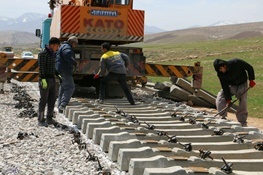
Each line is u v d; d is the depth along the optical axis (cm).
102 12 1373
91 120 839
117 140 688
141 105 1173
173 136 693
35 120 967
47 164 596
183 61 4350
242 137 756
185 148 636
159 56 5684
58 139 767
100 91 1180
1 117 980
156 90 1655
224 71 961
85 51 1337
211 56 4853
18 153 653
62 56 1018
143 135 720
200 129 827
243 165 600
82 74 1358
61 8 1338
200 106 1518
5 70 1359
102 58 1159
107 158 647
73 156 648
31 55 4409
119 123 815
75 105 1083
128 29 1398
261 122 1163
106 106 1116
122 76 1166
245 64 979
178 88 1484
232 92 1016
